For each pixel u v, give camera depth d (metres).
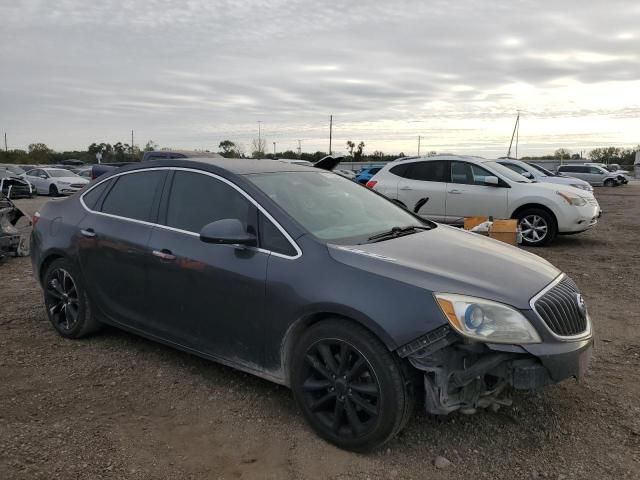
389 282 2.99
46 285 4.90
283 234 3.44
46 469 2.90
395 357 2.94
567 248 9.89
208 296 3.67
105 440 3.21
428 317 2.84
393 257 3.22
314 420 3.25
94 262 4.44
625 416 3.53
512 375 2.87
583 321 3.29
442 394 2.89
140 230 4.15
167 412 3.57
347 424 3.14
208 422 3.45
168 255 3.88
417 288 2.93
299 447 3.18
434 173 10.43
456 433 3.31
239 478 2.89
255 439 3.26
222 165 4.02
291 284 3.26
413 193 10.43
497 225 6.99
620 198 28.55
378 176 10.94
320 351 3.18
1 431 3.26
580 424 3.44
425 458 3.07
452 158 10.37
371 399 3.02
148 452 3.10
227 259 3.57
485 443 3.22
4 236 8.02
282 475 2.92
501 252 3.70
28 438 3.19
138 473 2.90
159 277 3.96
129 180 4.48
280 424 3.42
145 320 4.15
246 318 3.49
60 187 25.23
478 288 2.96
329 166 5.48
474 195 10.02
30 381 3.97
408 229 3.99
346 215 3.90
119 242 4.23
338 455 3.10
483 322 2.83
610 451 3.15
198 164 4.07
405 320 2.87
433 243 3.66
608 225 14.32
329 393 3.17
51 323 5.03
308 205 3.80
